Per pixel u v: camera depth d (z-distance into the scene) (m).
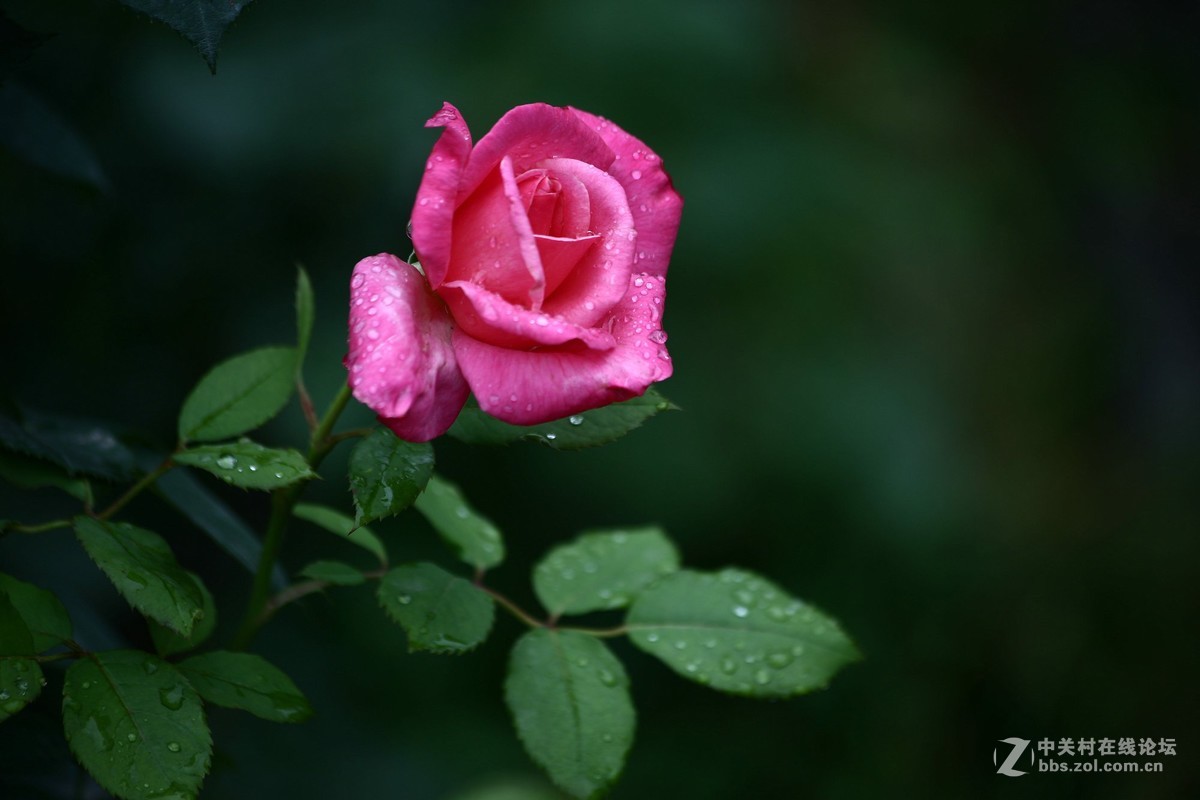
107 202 1.02
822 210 1.43
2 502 0.90
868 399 1.45
